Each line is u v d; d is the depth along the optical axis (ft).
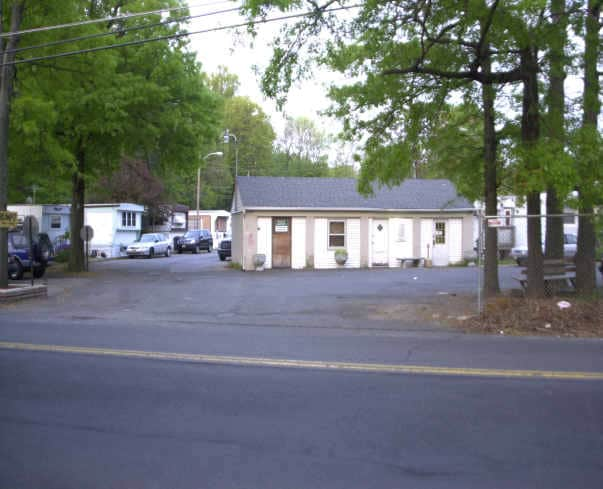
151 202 157.79
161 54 77.77
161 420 19.27
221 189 211.20
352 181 99.25
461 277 72.33
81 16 62.69
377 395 22.34
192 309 46.96
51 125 67.62
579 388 23.53
